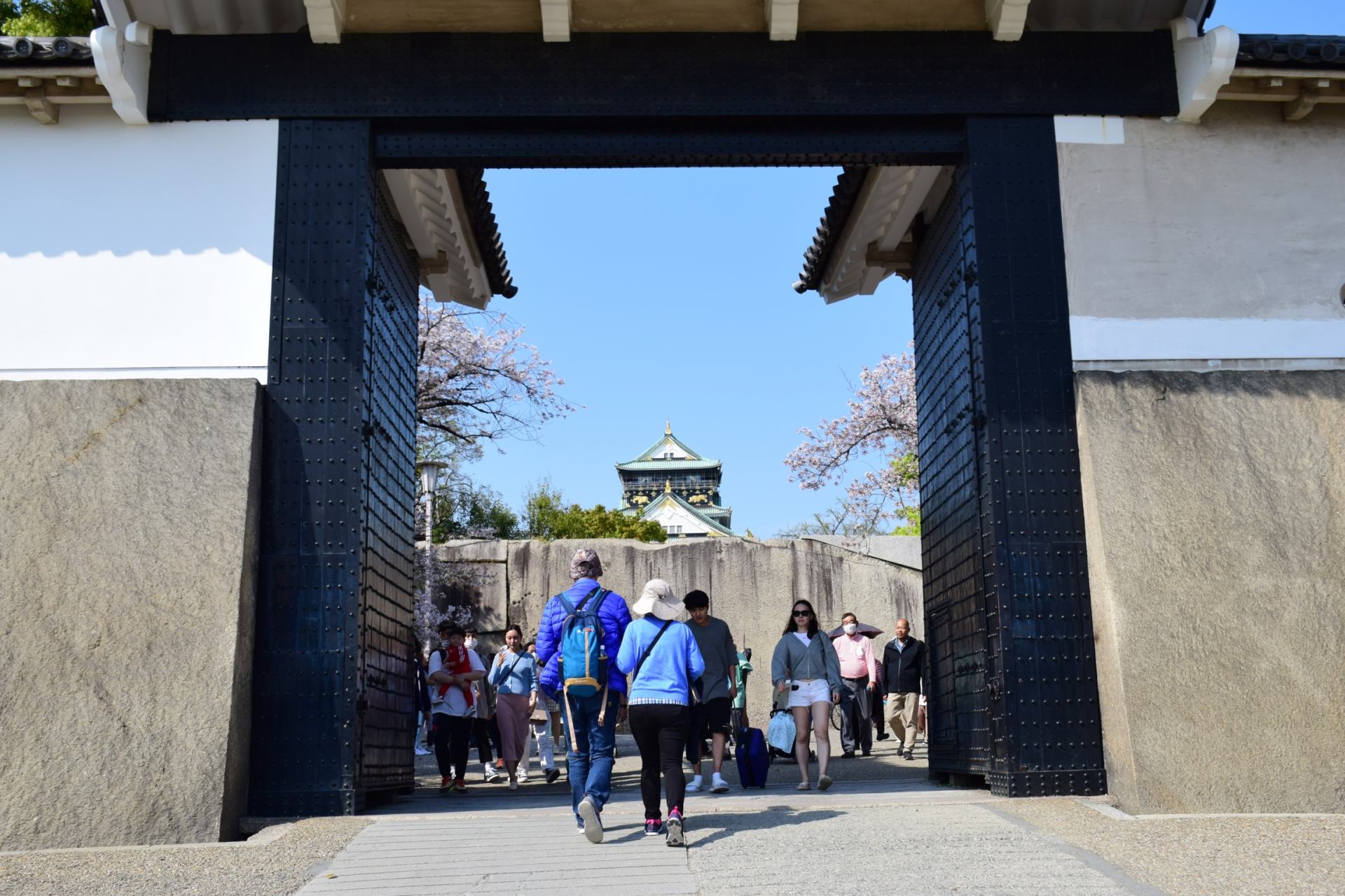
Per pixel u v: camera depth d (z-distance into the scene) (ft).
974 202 29.32
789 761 46.78
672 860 20.43
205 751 24.71
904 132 29.99
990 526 27.96
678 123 29.68
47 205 28.99
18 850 23.44
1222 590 26.53
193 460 26.78
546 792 35.63
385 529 31.24
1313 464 27.73
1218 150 30.14
